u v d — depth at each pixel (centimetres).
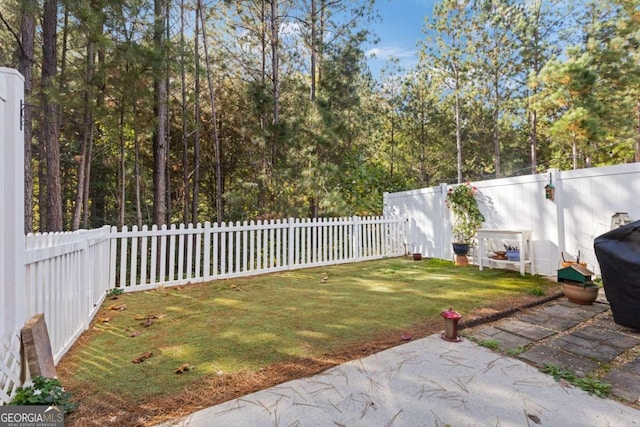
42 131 789
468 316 356
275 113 944
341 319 356
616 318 333
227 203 1066
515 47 1399
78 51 762
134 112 734
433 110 1709
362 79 1466
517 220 605
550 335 314
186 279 547
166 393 215
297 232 678
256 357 266
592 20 1226
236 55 1094
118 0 537
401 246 837
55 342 255
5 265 193
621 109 1043
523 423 188
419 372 242
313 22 1017
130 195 1217
